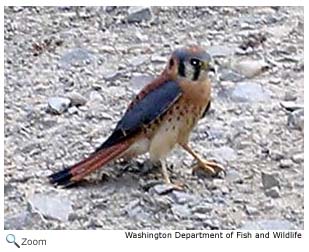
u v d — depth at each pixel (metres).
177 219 9.48
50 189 10.02
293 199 9.79
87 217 9.62
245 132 10.96
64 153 10.80
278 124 11.14
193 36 13.57
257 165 10.34
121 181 10.05
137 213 9.59
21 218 9.63
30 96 12.22
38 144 10.99
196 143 10.77
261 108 11.53
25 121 11.55
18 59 13.25
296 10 13.98
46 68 12.98
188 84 9.66
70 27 14.06
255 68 12.35
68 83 12.53
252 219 9.52
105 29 13.95
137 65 12.86
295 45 13.01
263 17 13.83
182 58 9.65
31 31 13.98
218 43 13.26
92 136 11.13
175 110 9.72
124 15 14.24
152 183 9.91
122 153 9.95
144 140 9.91
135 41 13.57
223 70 12.42
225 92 11.88
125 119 9.87
